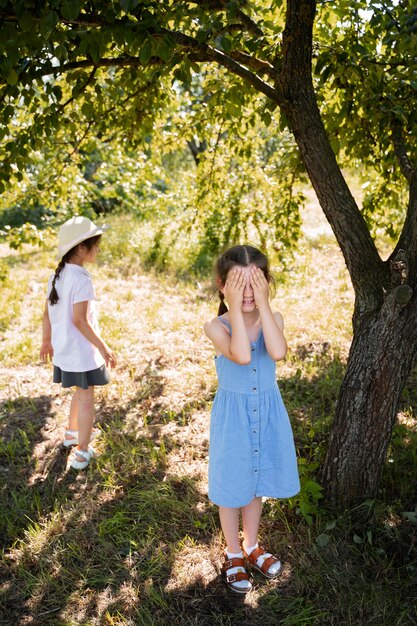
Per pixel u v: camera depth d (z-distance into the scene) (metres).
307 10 2.70
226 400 2.57
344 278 7.54
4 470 3.60
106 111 4.28
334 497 3.06
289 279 7.22
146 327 6.01
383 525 2.91
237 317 2.45
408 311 2.82
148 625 2.46
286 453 2.62
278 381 4.68
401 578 2.64
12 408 4.37
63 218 8.61
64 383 3.43
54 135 4.09
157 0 2.69
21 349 5.45
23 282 7.73
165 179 6.86
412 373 4.63
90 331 3.33
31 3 2.23
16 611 2.56
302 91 2.90
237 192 6.14
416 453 3.52
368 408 2.92
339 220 2.96
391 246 8.46
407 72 3.29
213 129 5.42
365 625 2.42
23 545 2.92
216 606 2.56
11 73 2.50
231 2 2.61
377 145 4.36
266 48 3.31
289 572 2.72
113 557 2.84
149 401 4.42
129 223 11.12
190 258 8.62
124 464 3.57
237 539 2.70
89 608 2.56
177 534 2.98
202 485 3.36
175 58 2.78
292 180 5.09
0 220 13.83
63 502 3.26
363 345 2.94
